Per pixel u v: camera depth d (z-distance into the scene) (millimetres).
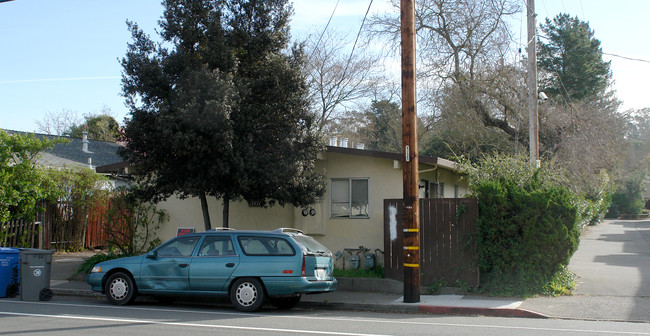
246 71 14258
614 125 28328
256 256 11070
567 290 12742
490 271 13078
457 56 27984
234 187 13742
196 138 12555
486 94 26906
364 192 15828
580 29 42812
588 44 42531
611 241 24391
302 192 14383
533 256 12562
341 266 15555
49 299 12688
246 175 13211
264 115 14016
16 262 13094
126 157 13992
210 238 11539
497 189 12883
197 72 12906
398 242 13875
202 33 13961
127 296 11680
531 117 18062
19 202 17547
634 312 10805
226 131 12742
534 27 18359
